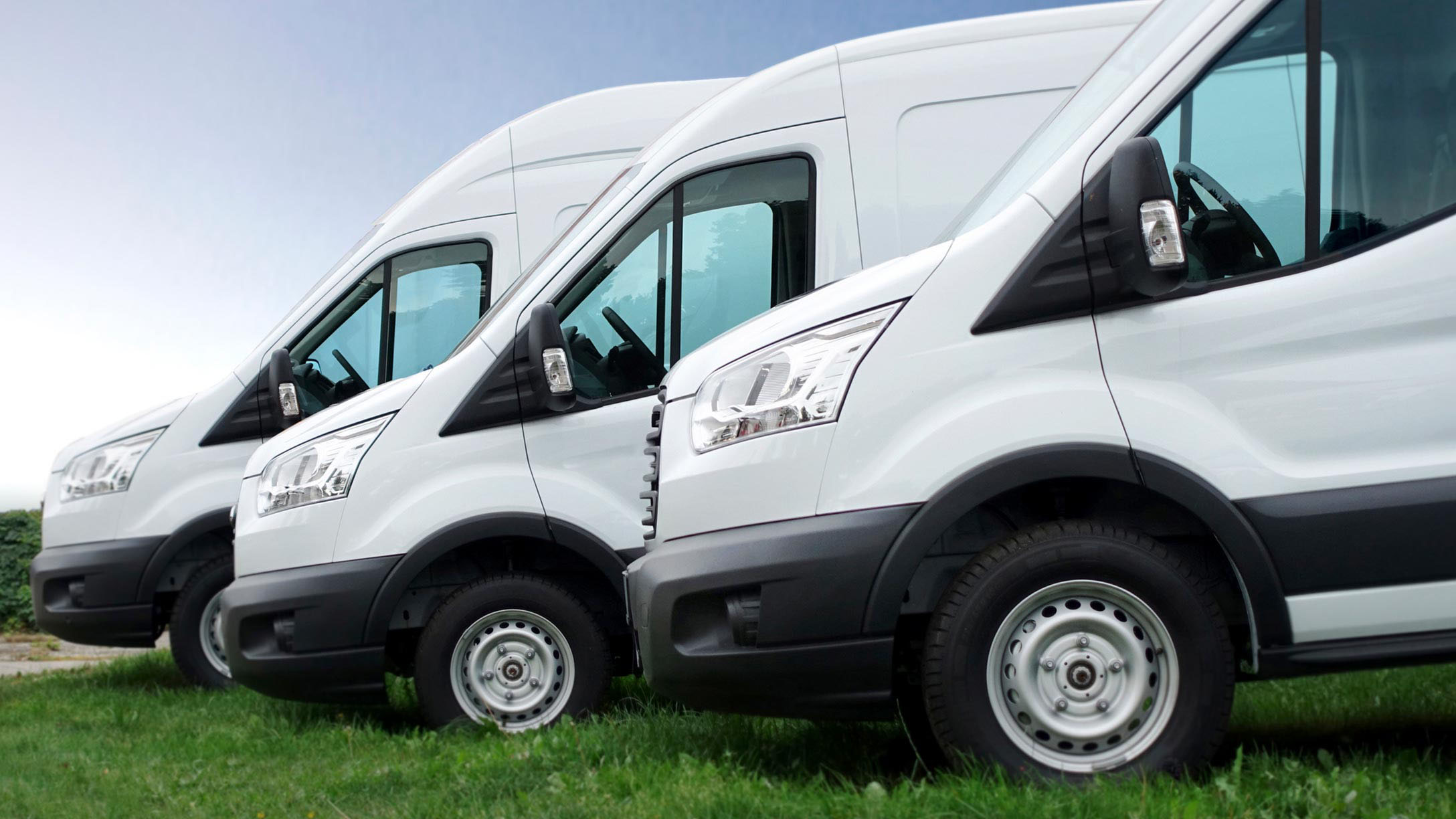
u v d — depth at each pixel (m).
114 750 6.20
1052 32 6.30
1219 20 4.05
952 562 4.09
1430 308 3.79
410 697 6.98
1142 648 3.75
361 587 5.89
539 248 7.90
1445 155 3.90
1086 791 3.44
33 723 7.30
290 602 5.95
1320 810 3.20
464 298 8.00
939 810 3.38
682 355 6.05
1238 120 4.00
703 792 3.79
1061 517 4.05
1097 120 4.05
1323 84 3.98
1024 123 6.19
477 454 5.91
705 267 6.12
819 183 6.12
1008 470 3.80
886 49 6.26
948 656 3.78
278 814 4.49
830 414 3.96
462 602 5.85
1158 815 3.20
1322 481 3.74
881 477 3.88
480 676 5.87
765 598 3.90
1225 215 3.95
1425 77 3.95
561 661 5.86
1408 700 4.92
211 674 8.31
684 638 4.04
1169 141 3.99
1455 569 3.70
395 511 5.94
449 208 8.03
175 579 8.55
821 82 6.21
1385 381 3.76
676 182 6.16
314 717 6.66
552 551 6.16
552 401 5.86
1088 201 3.91
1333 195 3.93
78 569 8.41
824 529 3.89
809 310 4.14
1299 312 3.81
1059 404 3.82
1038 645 3.77
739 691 3.96
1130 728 3.73
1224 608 4.03
